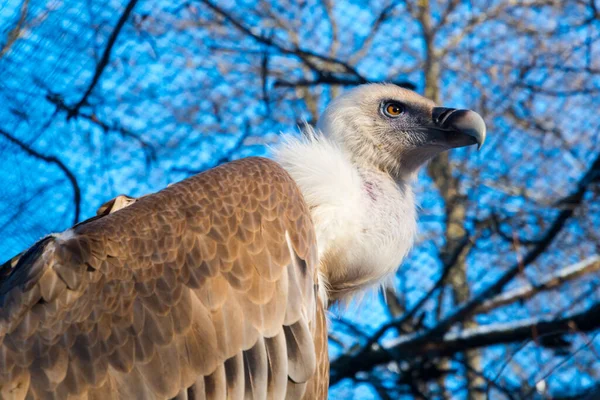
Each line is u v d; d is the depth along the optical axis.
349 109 7.89
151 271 5.67
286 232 6.04
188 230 5.81
